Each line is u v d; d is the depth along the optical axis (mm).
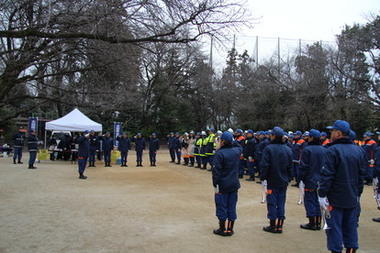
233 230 6090
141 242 5230
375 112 24453
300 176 6457
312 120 27297
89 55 8008
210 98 40312
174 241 5324
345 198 4148
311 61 27016
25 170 14633
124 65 8352
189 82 39219
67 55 8156
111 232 5727
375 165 7324
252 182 12773
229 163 5707
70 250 4781
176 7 6289
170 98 38250
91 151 17562
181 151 21578
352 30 26172
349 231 4258
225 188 5668
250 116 35062
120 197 8984
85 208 7527
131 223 6340
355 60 23547
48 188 10164
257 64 41500
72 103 10430
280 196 6047
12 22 7086
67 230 5781
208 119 42938
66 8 6676
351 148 4316
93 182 11773
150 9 6547
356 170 4258
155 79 34250
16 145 17766
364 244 5469
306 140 11805
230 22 6504
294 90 29391
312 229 6250
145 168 17312
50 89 10406
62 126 18453
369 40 22609
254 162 13266
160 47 8125
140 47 7383
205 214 7246
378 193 7250
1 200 8156
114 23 6145
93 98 10789
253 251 4965
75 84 10102
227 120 42125
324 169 4215
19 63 6984
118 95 11016
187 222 6523
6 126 29578
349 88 23438
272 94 32875
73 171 15047
